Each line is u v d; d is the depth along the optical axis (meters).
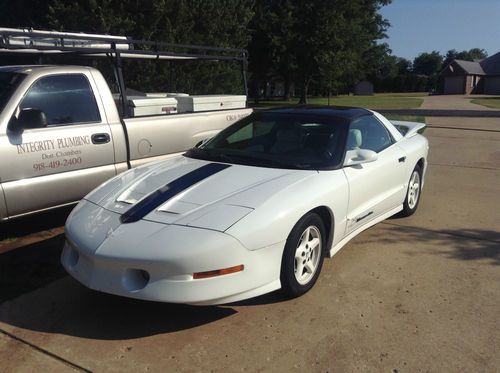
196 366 2.94
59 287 3.96
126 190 3.87
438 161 9.91
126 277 3.12
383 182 4.88
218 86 17.44
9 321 3.44
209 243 3.10
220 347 3.13
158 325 3.38
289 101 47.47
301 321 3.44
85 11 14.77
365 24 45.06
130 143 5.58
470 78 77.31
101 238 3.27
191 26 16.12
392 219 5.80
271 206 3.44
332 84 36.25
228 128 5.07
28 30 5.36
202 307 3.62
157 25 15.82
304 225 3.64
